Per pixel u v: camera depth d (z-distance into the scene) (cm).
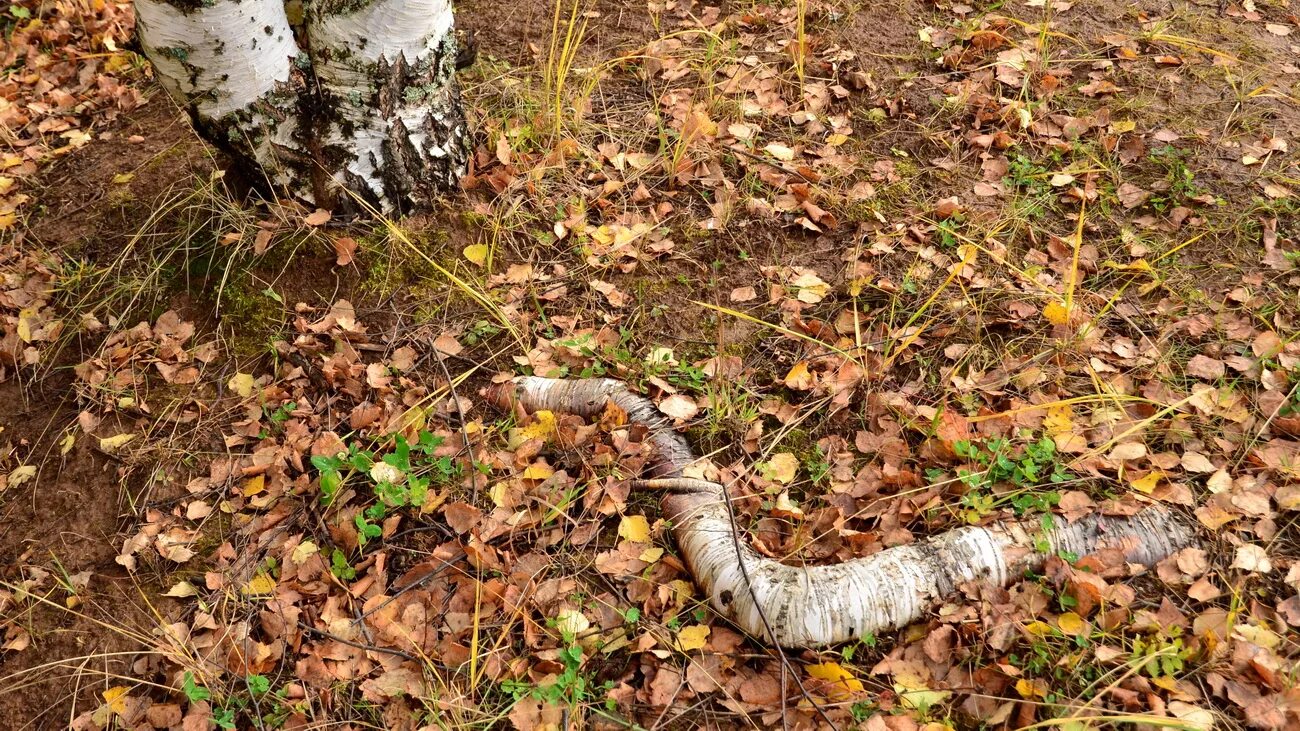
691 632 252
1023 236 336
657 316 326
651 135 382
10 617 282
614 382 306
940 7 424
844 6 429
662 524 275
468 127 363
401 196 346
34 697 266
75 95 454
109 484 305
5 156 420
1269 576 245
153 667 265
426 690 249
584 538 275
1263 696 222
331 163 334
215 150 381
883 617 247
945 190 352
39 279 361
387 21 306
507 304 331
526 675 250
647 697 245
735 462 288
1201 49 387
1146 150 353
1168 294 313
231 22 296
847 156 367
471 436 299
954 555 253
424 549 278
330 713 250
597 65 405
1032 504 263
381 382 311
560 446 295
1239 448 271
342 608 268
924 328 302
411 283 337
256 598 272
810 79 397
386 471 287
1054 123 368
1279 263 313
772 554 266
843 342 312
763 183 360
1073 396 290
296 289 339
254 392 319
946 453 279
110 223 376
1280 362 287
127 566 283
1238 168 343
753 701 241
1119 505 258
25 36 494
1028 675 236
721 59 405
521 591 264
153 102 435
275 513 288
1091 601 242
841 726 233
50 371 338
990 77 387
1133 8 413
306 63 323
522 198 355
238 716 253
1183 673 231
